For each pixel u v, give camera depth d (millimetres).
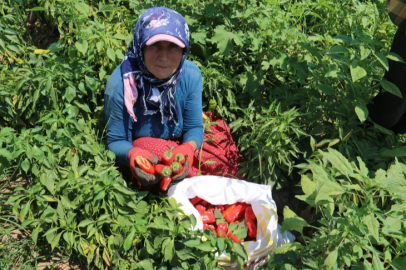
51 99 3336
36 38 4430
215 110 3842
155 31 2812
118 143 3225
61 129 3041
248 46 4043
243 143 3637
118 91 3072
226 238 2641
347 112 3500
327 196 2385
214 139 3566
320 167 2502
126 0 4453
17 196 2832
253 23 4004
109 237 2770
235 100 3867
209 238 2641
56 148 2988
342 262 2387
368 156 3393
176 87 3150
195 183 3246
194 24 3973
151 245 2740
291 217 2686
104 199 2814
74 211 2902
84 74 3531
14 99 3410
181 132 3432
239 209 3271
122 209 2877
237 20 4133
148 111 3176
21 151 2797
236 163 3613
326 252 2471
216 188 3266
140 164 2963
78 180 2824
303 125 3576
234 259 2672
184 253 2648
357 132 3568
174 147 3254
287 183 3525
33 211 3014
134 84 3043
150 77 3049
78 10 3887
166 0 4078
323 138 3602
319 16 4203
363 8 4484
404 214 2537
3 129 2904
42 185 2877
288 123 3311
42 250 2955
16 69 3688
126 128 3225
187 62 3229
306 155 3549
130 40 3807
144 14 2916
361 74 3104
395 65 3293
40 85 3229
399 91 3162
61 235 2914
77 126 3143
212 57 3881
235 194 3254
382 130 3424
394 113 3439
